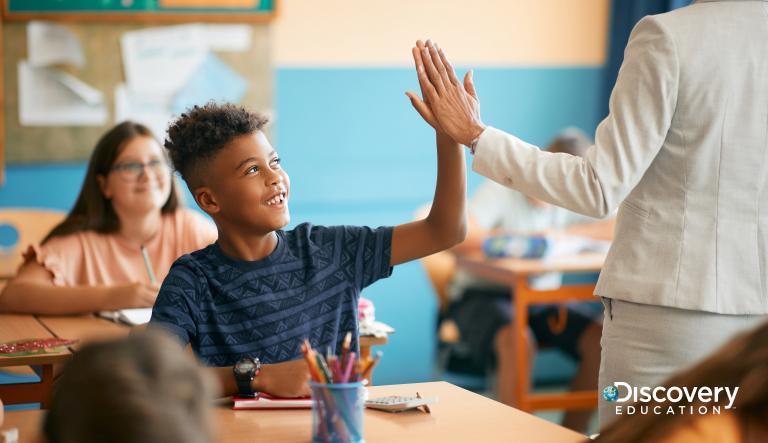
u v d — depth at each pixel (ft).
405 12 14.47
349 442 4.45
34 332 7.91
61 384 2.15
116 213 9.21
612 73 15.44
